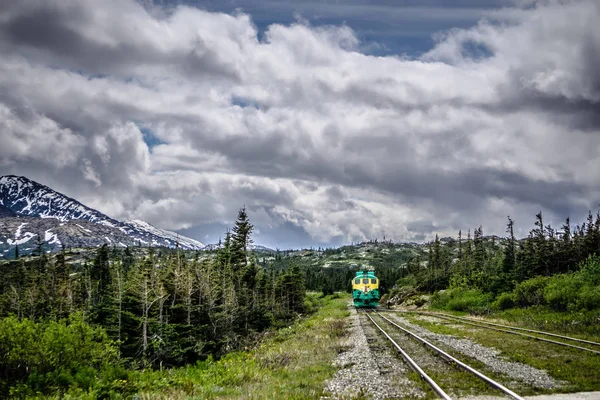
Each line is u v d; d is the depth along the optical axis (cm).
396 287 8506
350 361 1557
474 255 7306
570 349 1566
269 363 1597
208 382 1323
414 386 1103
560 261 5059
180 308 3697
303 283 7650
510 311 3372
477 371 1212
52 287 5659
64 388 1258
